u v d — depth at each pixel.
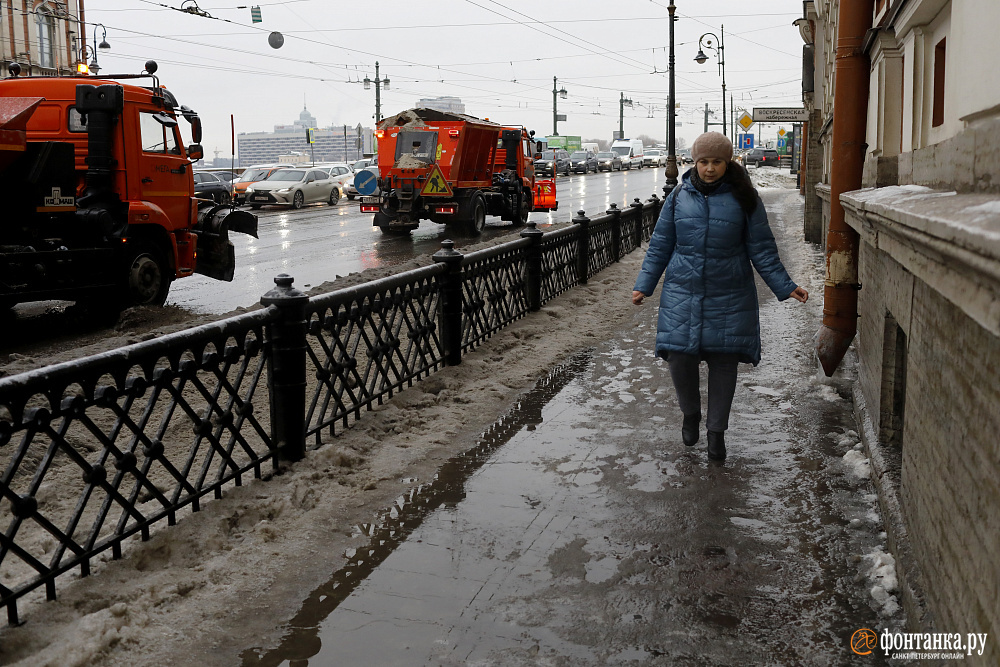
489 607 3.14
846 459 4.57
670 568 3.42
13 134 8.38
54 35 37.75
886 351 4.25
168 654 2.83
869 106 5.98
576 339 7.78
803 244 16.48
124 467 3.44
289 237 20.30
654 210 17.14
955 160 2.98
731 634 2.93
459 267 6.64
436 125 19.91
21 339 8.80
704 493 4.19
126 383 3.45
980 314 1.69
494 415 5.55
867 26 5.74
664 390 6.06
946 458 2.47
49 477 4.54
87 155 9.61
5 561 3.52
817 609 3.08
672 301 4.45
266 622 3.05
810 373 6.45
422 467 4.61
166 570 3.38
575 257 10.57
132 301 9.91
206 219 11.45
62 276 9.08
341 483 4.35
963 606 2.20
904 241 2.68
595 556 3.54
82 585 3.21
